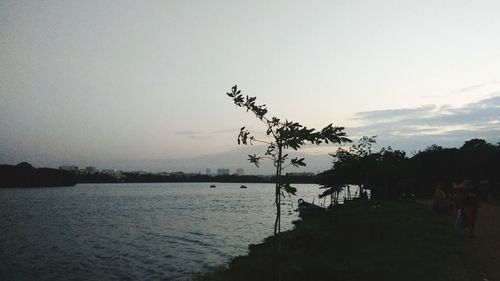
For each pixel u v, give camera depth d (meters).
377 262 13.59
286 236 25.42
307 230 26.28
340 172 29.48
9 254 32.84
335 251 16.80
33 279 24.11
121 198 143.00
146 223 57.28
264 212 74.69
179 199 134.38
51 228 52.19
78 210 85.38
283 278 12.75
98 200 128.25
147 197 151.75
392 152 41.00
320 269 13.11
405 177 48.22
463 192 18.81
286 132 9.96
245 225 51.97
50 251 34.25
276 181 10.45
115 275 24.89
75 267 27.47
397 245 16.48
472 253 13.82
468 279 10.66
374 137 30.89
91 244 38.12
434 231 18.92
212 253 31.31
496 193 41.94
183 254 31.48
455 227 19.25
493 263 12.27
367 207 34.09
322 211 50.75
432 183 51.28
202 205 99.75
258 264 16.72
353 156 29.86
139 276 24.34
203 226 52.00
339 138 9.88
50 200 126.12
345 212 32.84
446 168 50.94
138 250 34.19
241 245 35.12
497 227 19.86
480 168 48.34
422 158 54.31
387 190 46.25
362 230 21.52
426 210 29.78
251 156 10.40
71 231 48.69
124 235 44.47
